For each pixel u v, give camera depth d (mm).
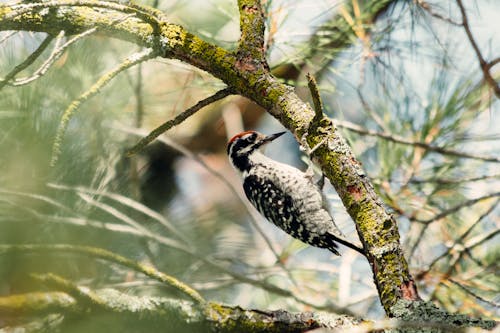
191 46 7805
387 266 6160
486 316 9328
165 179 12000
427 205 9672
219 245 11039
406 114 9812
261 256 11422
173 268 9398
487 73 9445
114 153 9422
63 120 6578
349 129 9930
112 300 5453
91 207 7988
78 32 7898
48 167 7227
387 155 9602
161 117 11633
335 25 9773
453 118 9531
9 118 7496
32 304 5137
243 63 7695
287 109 7371
